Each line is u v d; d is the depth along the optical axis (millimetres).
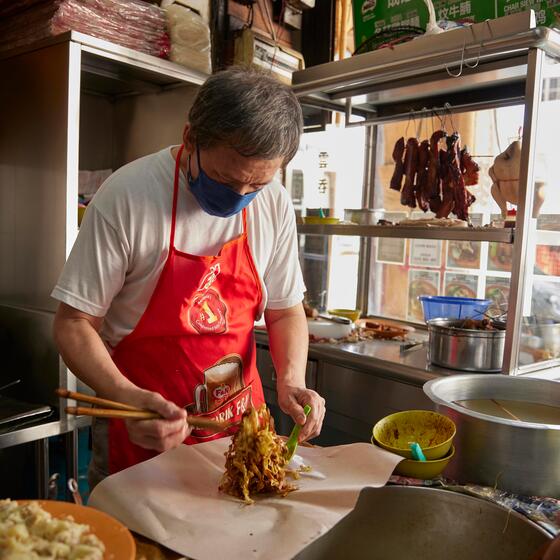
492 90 2453
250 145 1005
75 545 709
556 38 1771
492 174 2084
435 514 983
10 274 2223
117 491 975
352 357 2213
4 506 791
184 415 976
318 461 1131
